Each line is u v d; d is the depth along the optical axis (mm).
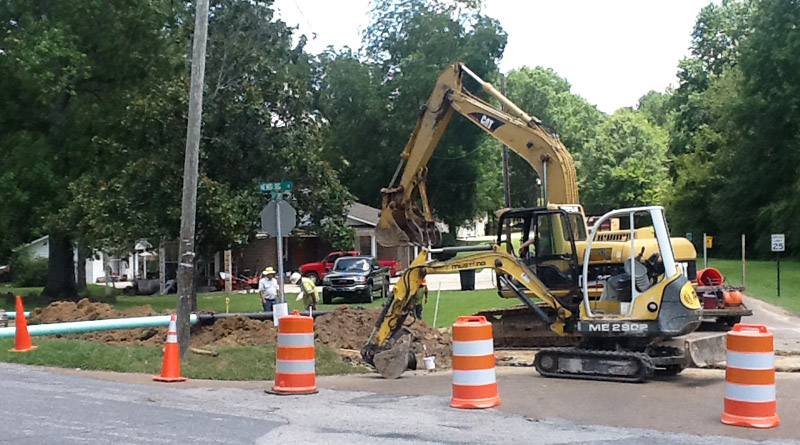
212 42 28016
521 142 16766
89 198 27484
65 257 34906
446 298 30094
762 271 43062
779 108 49844
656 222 12570
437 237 18469
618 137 76312
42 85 29391
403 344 13695
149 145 27172
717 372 13391
